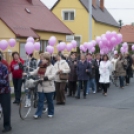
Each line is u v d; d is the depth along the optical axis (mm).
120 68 22078
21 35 27359
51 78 11758
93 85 19375
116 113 12992
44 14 35594
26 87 12156
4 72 9891
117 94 18828
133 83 25641
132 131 10070
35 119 11836
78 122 11359
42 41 32125
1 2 31438
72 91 18109
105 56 18312
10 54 25078
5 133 9891
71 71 17656
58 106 14578
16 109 13703
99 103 15422
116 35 25078
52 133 9852
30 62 14930
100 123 11195
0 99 10047
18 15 30781
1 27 27469
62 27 36344
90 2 27188
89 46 23312
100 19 47062
